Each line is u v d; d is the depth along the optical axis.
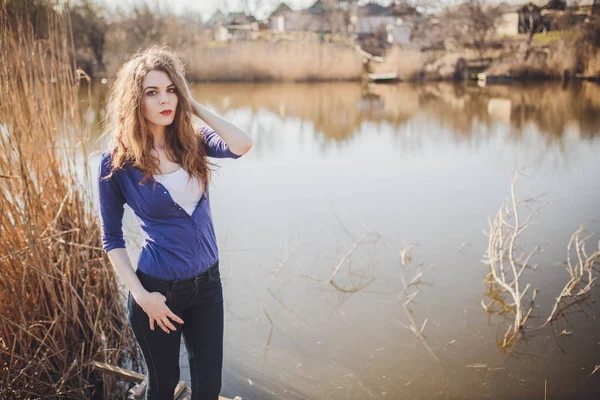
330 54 24.42
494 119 12.75
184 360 3.30
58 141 3.43
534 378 3.14
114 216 1.96
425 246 5.11
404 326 3.74
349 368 3.25
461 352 3.42
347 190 7.05
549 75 22.02
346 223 5.77
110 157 1.91
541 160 8.47
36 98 3.21
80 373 2.89
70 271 3.26
